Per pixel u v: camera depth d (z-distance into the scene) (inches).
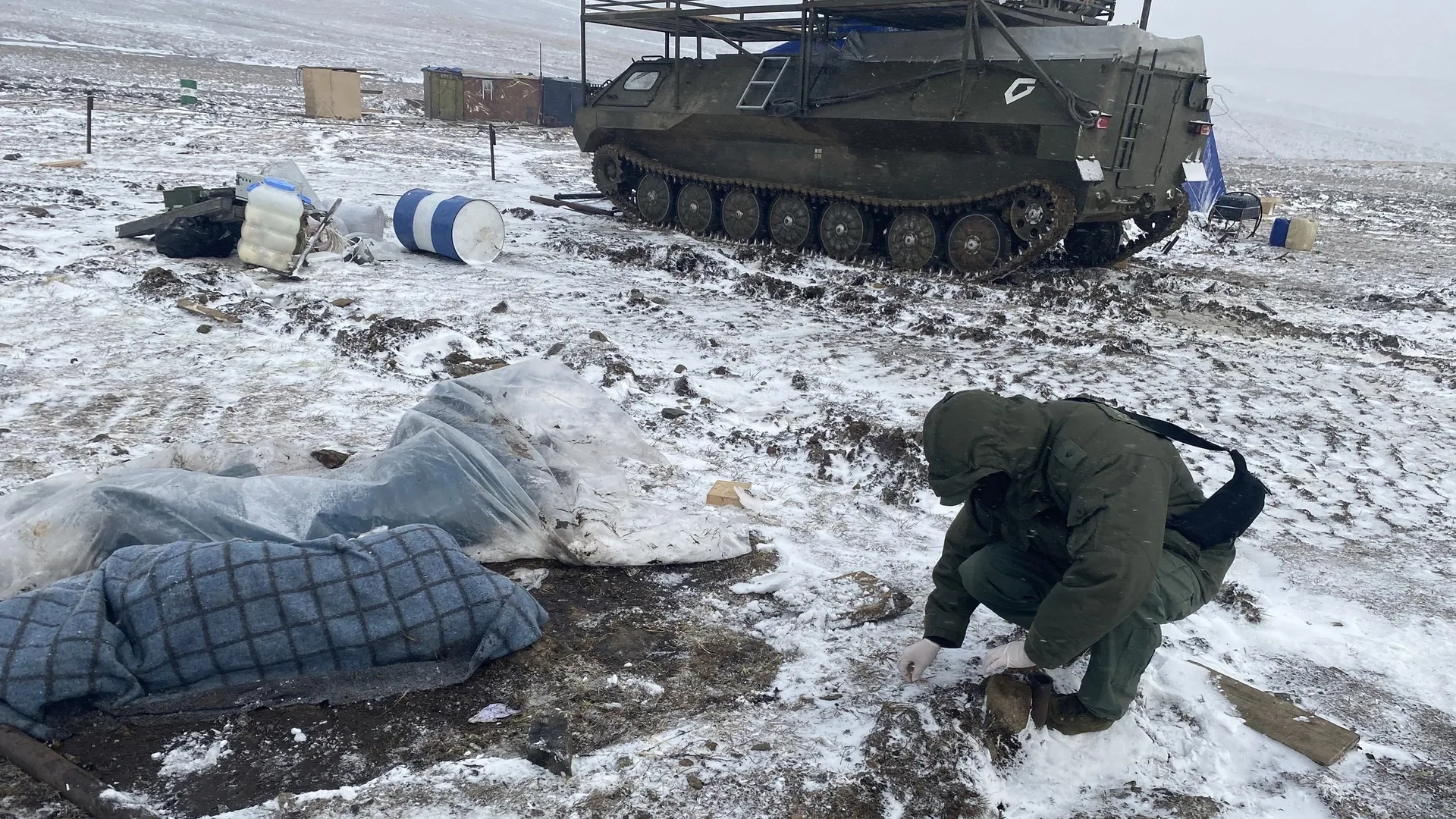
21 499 158.6
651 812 114.0
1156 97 451.2
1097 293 452.1
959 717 126.7
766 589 169.9
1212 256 626.2
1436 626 170.6
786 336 357.7
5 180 569.3
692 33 584.1
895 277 470.0
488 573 144.8
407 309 347.9
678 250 486.0
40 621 124.6
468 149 985.5
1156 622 119.2
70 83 1306.6
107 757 116.9
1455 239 767.1
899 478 220.2
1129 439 113.0
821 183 511.8
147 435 222.1
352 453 216.1
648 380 283.9
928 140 460.4
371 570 135.4
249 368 277.7
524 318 346.6
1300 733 135.3
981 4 427.5
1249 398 307.6
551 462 196.4
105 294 338.0
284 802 111.2
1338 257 649.0
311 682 130.6
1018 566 128.4
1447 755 135.0
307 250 392.5
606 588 167.3
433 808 112.8
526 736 126.5
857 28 566.3
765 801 116.6
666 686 140.2
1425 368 355.6
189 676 127.3
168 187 599.8
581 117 607.5
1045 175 433.7
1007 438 113.0
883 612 161.3
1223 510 120.3
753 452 239.9
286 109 1264.8
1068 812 119.3
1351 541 205.6
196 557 131.0
